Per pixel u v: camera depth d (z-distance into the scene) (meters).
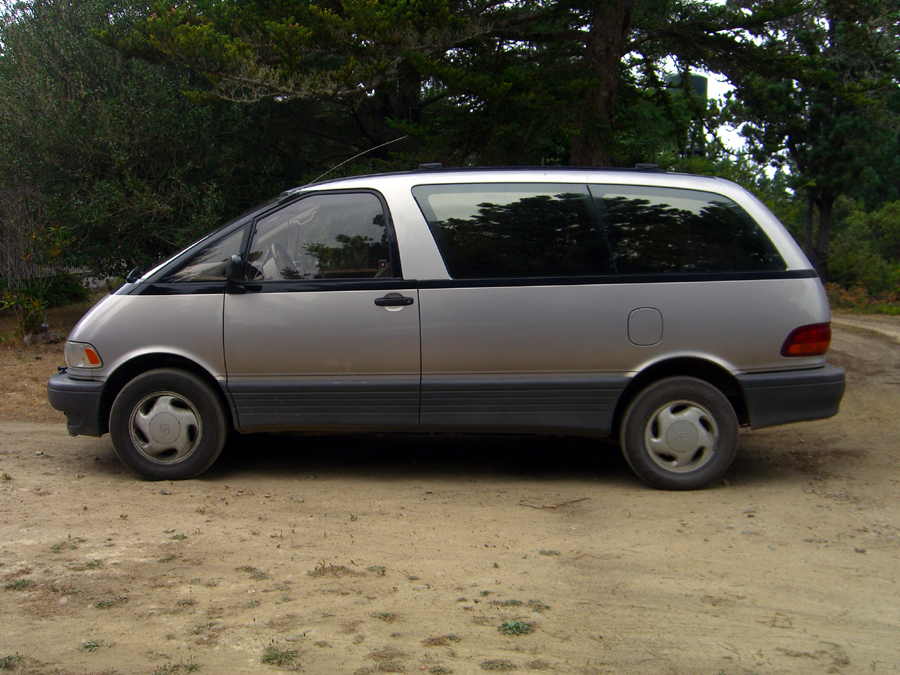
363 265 5.17
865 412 7.72
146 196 12.84
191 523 4.38
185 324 5.16
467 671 2.80
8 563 3.71
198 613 3.23
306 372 5.16
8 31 13.80
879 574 3.79
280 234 5.29
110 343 5.20
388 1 9.23
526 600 3.42
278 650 2.92
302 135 16.48
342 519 4.53
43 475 5.36
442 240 5.15
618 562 3.90
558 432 5.22
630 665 2.88
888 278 21.33
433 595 3.46
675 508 4.81
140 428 5.25
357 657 2.89
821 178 22.22
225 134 14.36
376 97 15.72
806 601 3.47
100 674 2.74
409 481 5.43
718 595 3.52
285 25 9.02
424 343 5.09
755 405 5.12
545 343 5.07
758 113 13.11
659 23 11.95
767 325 5.09
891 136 23.41
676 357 5.08
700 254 5.15
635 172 5.34
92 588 3.45
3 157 12.77
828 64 11.79
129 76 13.68
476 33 9.91
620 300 5.07
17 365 10.03
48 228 12.59
